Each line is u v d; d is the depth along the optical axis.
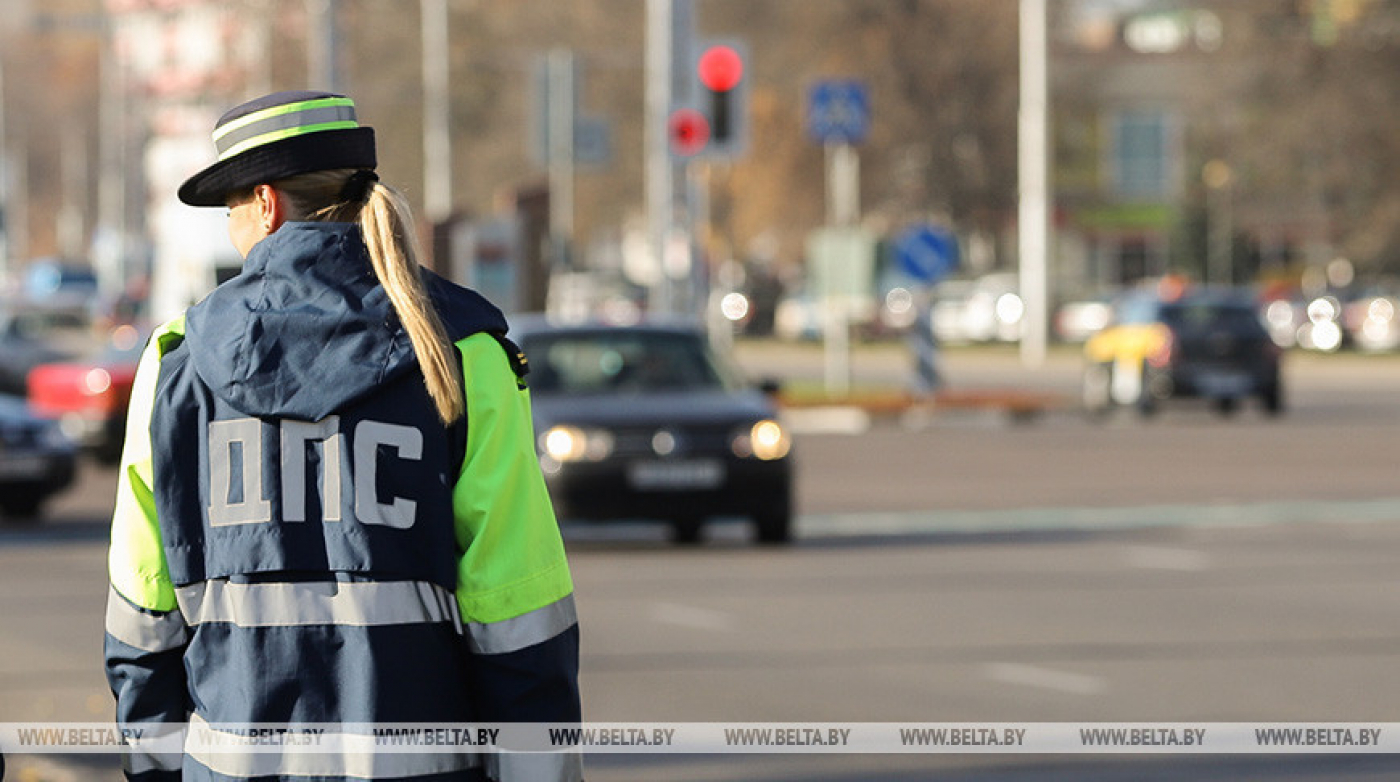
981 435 76.31
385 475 8.71
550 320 46.69
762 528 43.75
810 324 167.50
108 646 9.13
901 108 175.50
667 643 30.72
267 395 8.68
